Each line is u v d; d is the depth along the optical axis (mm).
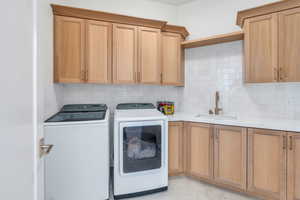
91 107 2455
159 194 2057
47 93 1769
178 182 2336
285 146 1713
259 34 1999
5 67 496
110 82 2318
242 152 1967
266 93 2262
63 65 2100
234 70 2500
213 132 2182
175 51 2752
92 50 2229
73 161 1677
